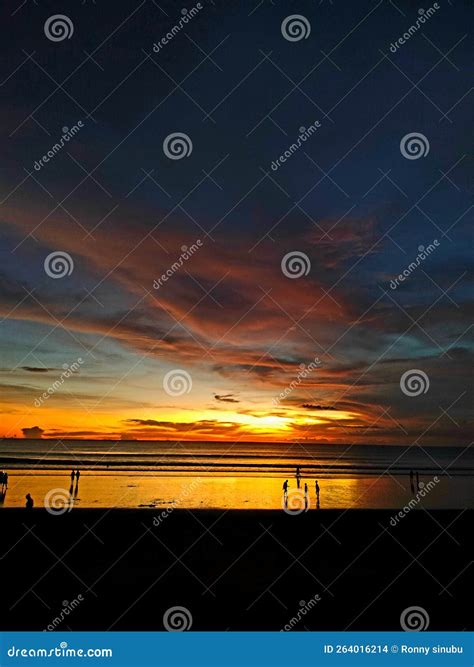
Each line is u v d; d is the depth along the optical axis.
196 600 10.26
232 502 26.19
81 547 13.95
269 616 9.50
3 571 11.80
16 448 85.00
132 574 11.78
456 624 9.27
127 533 15.52
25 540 14.42
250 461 64.00
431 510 19.22
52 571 11.88
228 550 14.02
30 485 32.03
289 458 73.94
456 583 11.46
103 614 9.53
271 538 15.30
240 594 10.60
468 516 18.30
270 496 28.88
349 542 14.93
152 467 49.50
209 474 43.41
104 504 24.72
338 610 9.84
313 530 16.25
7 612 9.52
